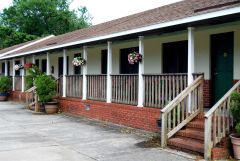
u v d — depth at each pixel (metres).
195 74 10.11
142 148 9.52
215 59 11.74
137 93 12.52
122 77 13.29
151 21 12.04
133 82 12.72
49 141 10.57
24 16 58.56
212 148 8.23
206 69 11.93
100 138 10.98
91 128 12.95
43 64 25.72
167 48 13.79
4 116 16.73
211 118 8.23
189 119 9.88
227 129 8.55
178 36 13.06
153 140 10.49
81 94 16.23
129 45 15.99
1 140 10.72
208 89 11.85
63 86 17.84
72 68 21.34
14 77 26.12
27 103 20.34
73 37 19.00
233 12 8.35
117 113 13.39
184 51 13.00
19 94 24.73
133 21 14.76
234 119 8.61
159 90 11.38
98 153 8.98
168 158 8.39
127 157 8.54
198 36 12.23
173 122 9.68
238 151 8.07
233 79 11.05
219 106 8.42
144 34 11.84
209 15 8.98
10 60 29.97
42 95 17.70
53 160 8.31
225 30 11.25
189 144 8.93
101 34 13.81
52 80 18.16
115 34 12.87
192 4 13.17
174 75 10.82
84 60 15.91
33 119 15.59
